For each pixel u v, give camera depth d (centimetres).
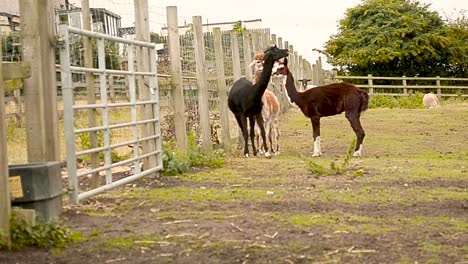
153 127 955
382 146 1474
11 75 565
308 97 1297
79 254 510
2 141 512
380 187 847
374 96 3278
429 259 491
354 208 701
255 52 1747
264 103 1325
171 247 532
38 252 512
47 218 604
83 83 1034
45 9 666
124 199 769
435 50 4278
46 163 616
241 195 794
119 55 1027
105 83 778
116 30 1182
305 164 1124
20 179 588
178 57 1069
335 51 4419
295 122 2111
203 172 1023
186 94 1277
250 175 988
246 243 541
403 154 1318
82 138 1109
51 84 668
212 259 495
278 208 705
